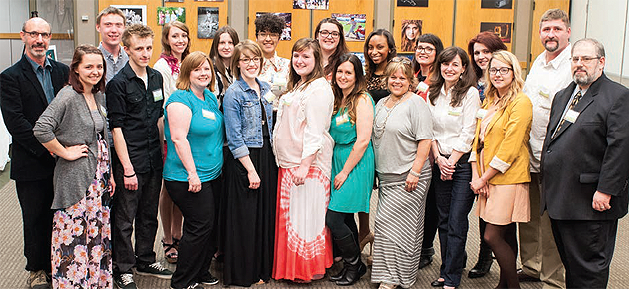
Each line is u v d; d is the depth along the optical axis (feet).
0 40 25.29
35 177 10.30
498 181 10.18
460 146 10.69
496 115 10.23
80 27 23.08
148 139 10.91
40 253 10.73
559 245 9.81
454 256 10.93
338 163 11.05
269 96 11.02
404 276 10.99
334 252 12.59
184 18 22.94
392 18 23.59
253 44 10.72
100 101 10.02
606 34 20.13
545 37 11.25
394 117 10.68
